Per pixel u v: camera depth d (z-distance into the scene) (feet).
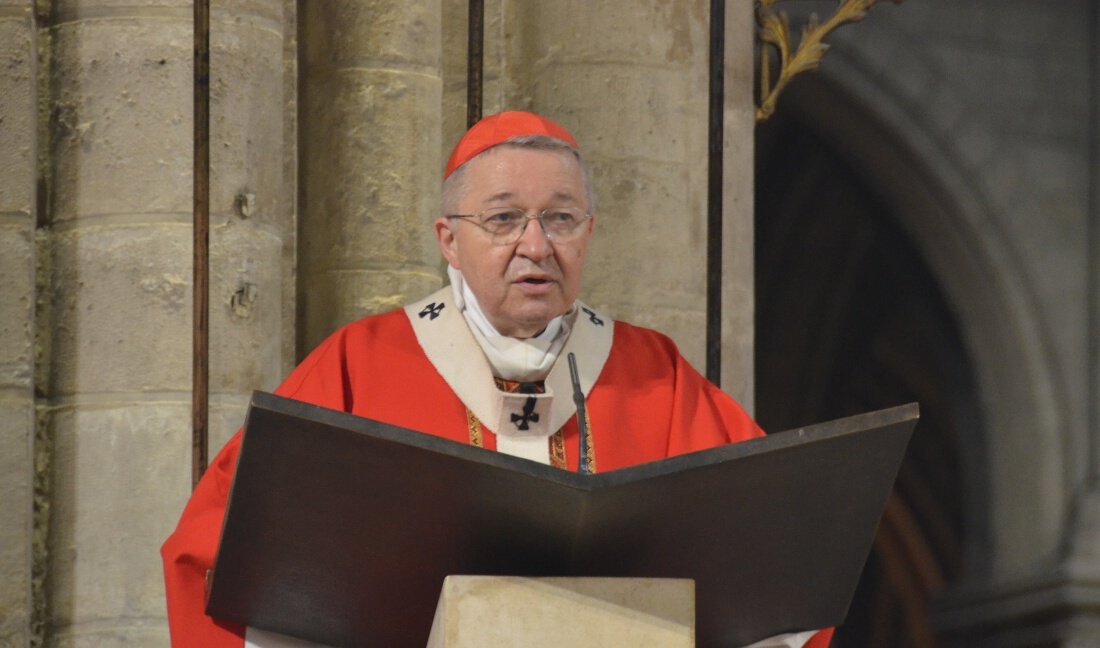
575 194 36.65
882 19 134.92
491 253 36.42
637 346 40.14
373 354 38.70
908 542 140.56
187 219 49.60
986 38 137.18
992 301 137.39
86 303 49.37
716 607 29.37
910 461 140.97
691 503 27.32
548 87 55.52
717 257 50.75
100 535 48.62
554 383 38.65
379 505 26.86
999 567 136.87
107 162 49.62
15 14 49.60
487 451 26.13
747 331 58.59
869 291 141.69
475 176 36.70
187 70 50.03
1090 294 137.28
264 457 26.32
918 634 139.64
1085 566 132.87
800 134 139.13
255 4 51.34
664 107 55.88
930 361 140.56
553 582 26.30
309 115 53.62
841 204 140.77
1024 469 137.08
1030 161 137.28
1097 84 137.39
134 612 48.26
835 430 27.43
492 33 56.24
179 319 49.26
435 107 54.49
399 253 53.16
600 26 55.67
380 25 53.67
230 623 31.35
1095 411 136.67
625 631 26.30
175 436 48.91
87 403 49.08
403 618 28.48
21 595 48.03
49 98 50.11
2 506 48.32
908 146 135.85
